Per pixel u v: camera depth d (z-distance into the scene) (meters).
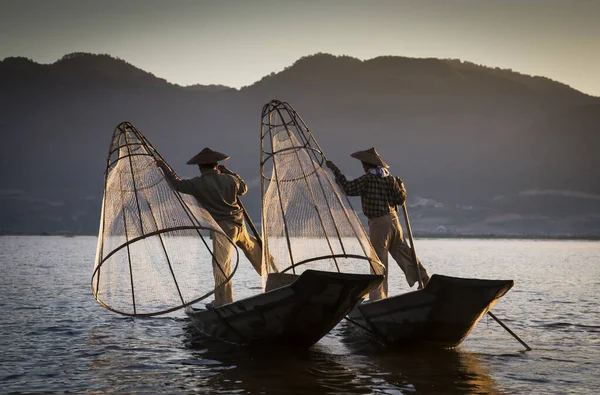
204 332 9.33
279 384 6.54
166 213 10.01
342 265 10.08
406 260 9.55
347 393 6.20
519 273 25.38
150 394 6.16
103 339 9.04
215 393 6.18
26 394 6.15
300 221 10.29
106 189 10.20
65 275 21.22
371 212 9.42
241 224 10.19
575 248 79.12
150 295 11.20
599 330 10.13
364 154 9.57
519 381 6.70
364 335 9.29
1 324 10.32
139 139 10.52
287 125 10.82
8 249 49.62
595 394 6.21
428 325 8.22
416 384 6.56
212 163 10.05
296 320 7.99
